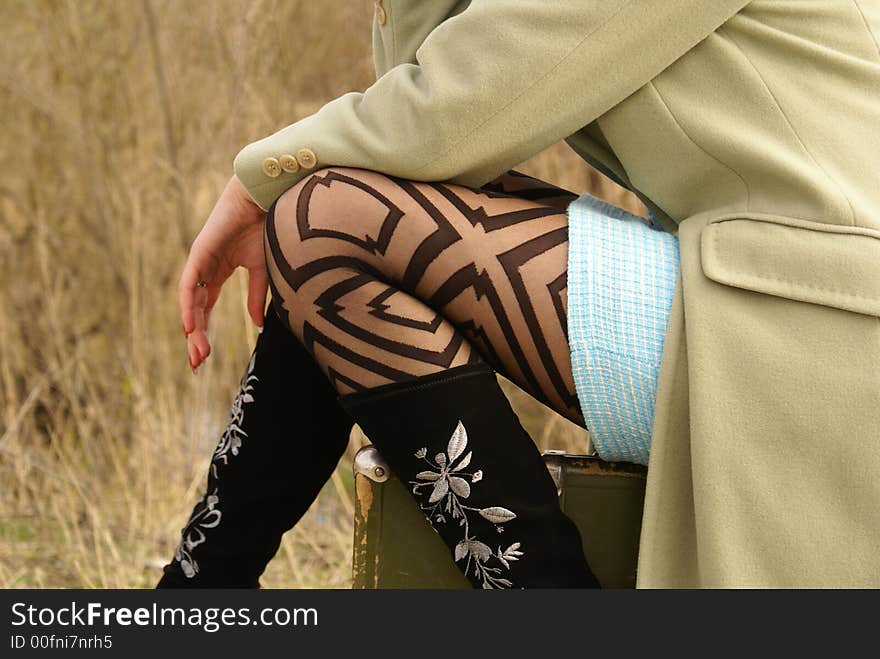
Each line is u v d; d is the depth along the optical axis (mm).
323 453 1375
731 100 1171
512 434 1172
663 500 1129
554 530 1170
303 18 3191
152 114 3365
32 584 2455
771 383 1097
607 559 1222
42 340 3379
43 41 3441
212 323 3115
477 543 1166
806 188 1124
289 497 1370
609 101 1184
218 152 3232
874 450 1072
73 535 2730
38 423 3291
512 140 1189
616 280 1165
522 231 1193
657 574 1124
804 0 1169
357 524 1239
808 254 1107
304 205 1190
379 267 1179
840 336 1091
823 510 1084
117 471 2979
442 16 1330
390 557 1232
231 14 3170
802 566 1084
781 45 1162
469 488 1155
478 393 1162
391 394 1161
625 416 1164
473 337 1199
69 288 3422
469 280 1165
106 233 3404
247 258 1418
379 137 1202
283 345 1326
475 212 1192
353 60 3184
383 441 1184
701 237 1164
